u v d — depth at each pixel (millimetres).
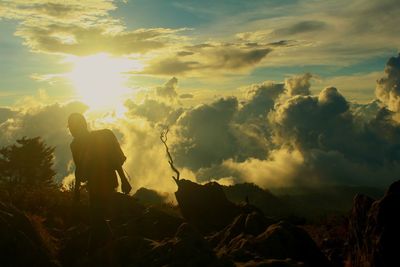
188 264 4984
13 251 5445
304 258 5688
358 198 6246
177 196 13211
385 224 5102
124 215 9125
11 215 5992
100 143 6672
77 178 6762
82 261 6121
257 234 6520
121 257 5887
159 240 7398
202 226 11672
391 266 4918
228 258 5062
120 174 6746
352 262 6270
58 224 9523
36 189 11969
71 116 6723
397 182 5336
